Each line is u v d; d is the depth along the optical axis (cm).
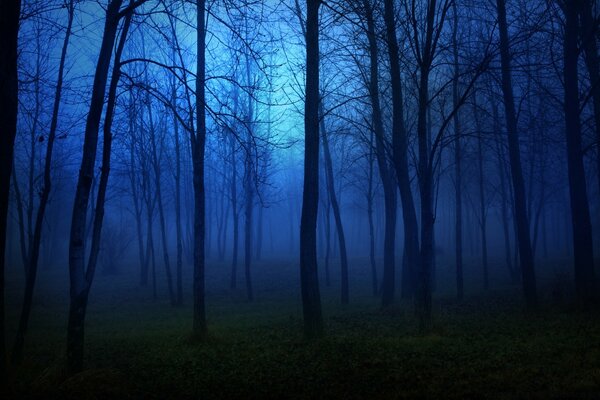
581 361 818
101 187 938
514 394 677
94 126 902
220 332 1436
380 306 1973
